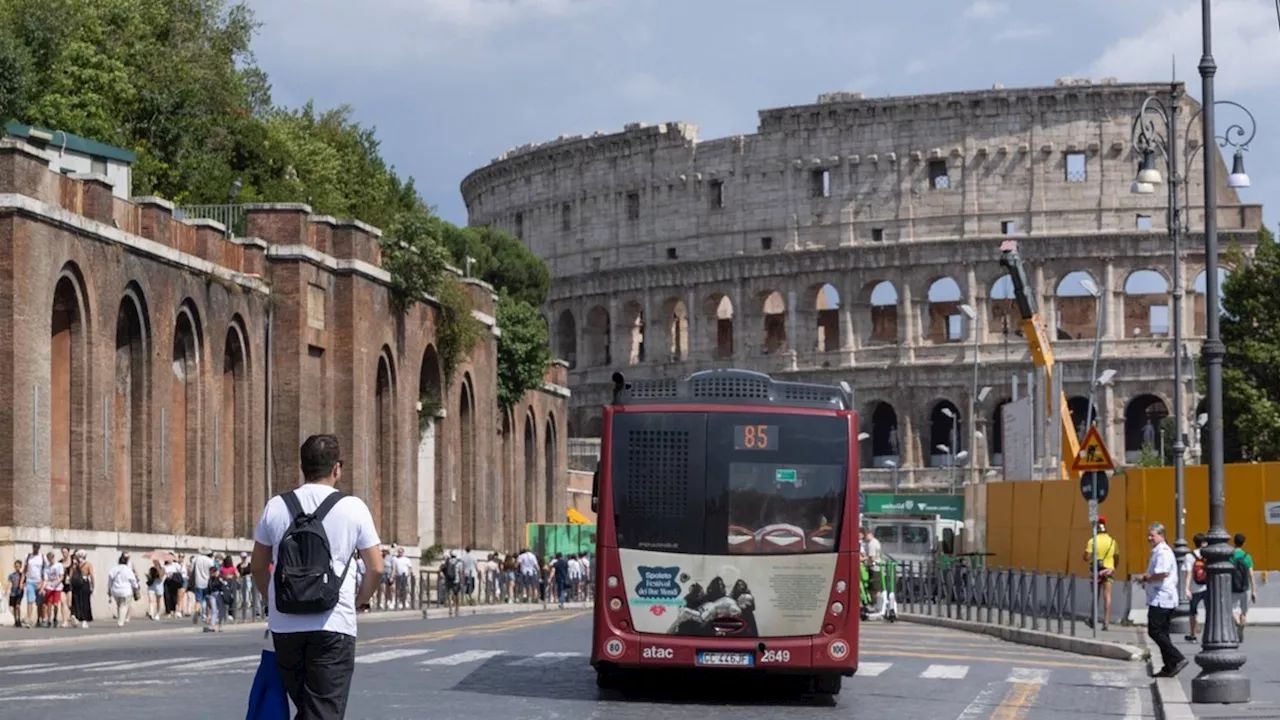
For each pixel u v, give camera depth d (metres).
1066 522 70.56
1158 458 160.62
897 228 181.62
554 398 137.38
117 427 69.69
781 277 185.75
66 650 48.50
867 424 182.25
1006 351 177.38
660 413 32.69
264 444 80.69
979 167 180.00
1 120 81.94
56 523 64.94
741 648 32.06
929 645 51.75
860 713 30.70
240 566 74.12
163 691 32.09
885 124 182.38
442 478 101.69
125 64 101.94
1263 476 66.00
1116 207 177.12
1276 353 120.88
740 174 188.88
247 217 82.94
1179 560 59.94
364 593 18.22
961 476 175.12
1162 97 177.50
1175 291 65.50
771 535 32.34
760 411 32.69
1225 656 33.34
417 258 93.06
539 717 28.75
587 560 116.75
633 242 196.38
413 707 29.95
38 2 95.06
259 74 132.38
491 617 77.38
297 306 82.19
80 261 64.81
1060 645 52.22
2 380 60.44
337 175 129.62
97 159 79.44
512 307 124.94
